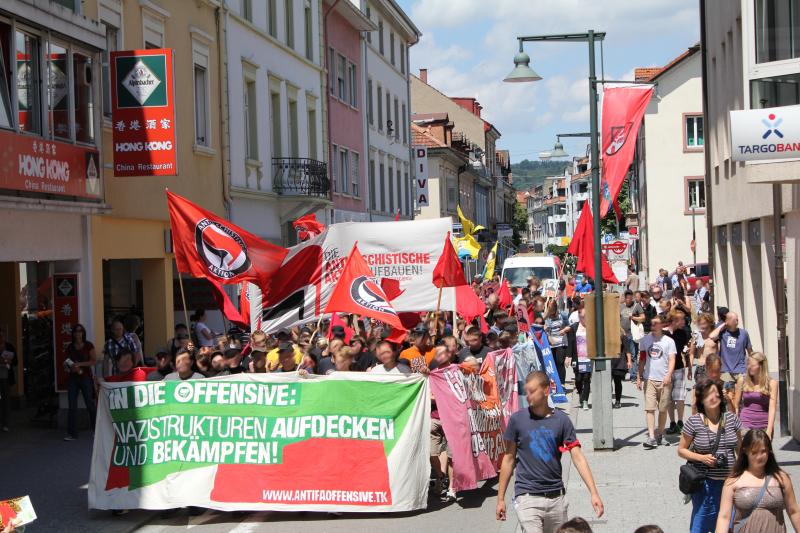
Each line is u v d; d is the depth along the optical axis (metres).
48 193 15.74
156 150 17.52
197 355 12.77
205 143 24.72
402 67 55.78
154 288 21.52
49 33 15.77
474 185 88.06
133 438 11.59
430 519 11.17
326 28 38.09
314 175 32.00
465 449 11.82
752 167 13.77
